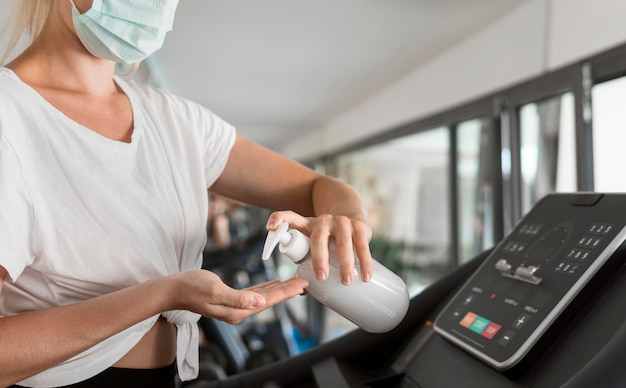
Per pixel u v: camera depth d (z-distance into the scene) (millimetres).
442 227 4395
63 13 634
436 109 3480
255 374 826
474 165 3373
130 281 625
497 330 587
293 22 3057
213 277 509
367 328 610
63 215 584
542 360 536
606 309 516
